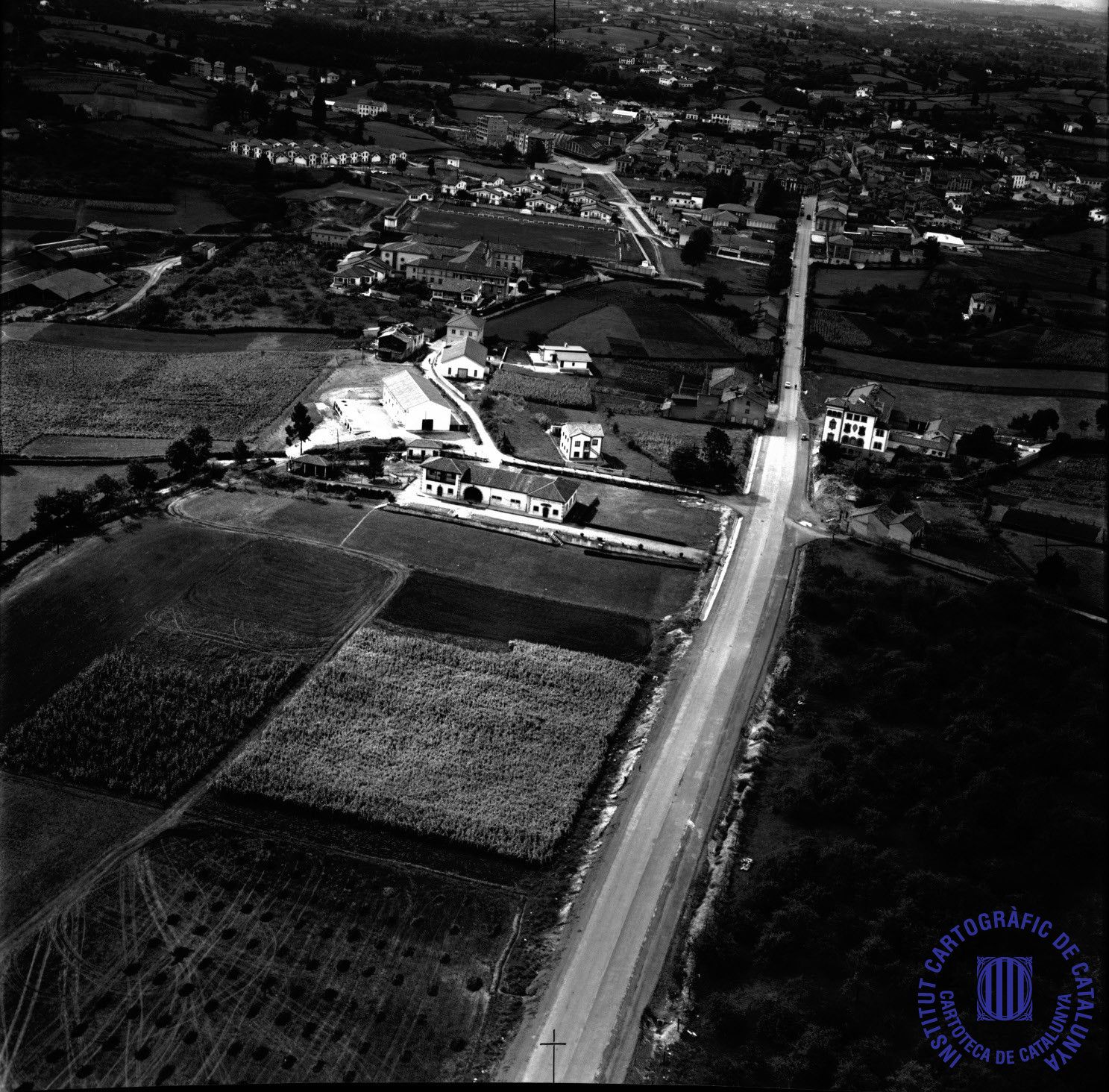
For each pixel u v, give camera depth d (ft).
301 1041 369.71
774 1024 380.37
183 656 545.44
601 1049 376.27
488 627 593.83
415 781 479.82
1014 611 625.00
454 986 394.32
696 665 579.89
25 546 635.25
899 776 495.82
